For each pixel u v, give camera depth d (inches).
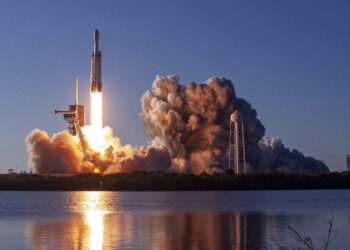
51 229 3282.5
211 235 2935.5
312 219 3885.3
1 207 5561.0
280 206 5487.2
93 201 6820.9
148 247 2519.7
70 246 2544.3
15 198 7623.0
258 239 2778.1
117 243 2642.7
